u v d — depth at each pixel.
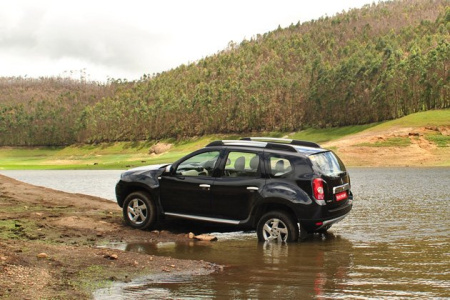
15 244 7.59
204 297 5.50
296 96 152.75
